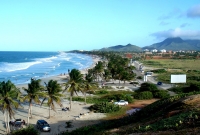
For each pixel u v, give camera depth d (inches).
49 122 1934.1
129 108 2409.0
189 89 3275.1
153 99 2896.2
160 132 898.7
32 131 1502.2
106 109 2217.0
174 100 1679.4
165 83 4215.1
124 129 1173.1
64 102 2662.4
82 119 2001.7
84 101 2711.6
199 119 949.2
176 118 1050.7
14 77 5004.9
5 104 1585.9
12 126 1806.1
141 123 1286.9
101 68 4537.4
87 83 2588.6
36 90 1881.2
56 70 6658.5
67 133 1496.1
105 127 1541.6
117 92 3329.2
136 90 3484.3
